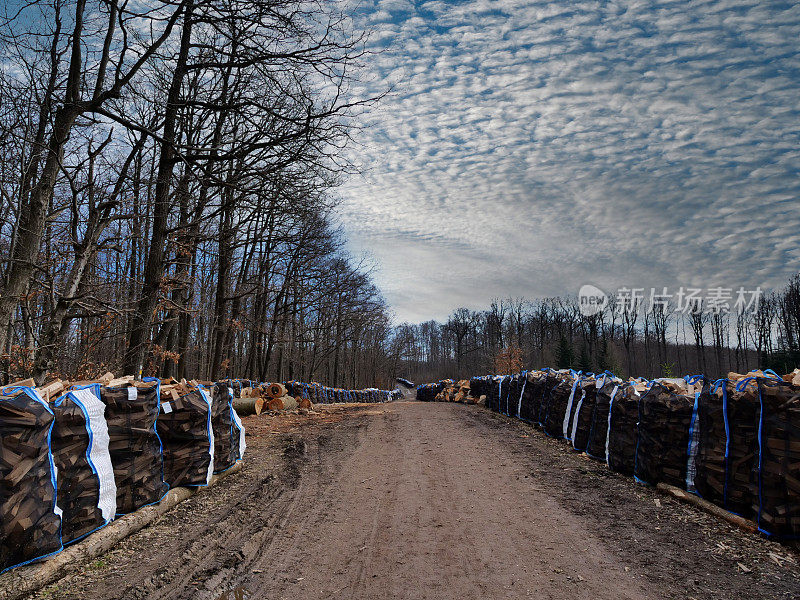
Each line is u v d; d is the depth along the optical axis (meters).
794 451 4.39
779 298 42.56
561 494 6.66
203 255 16.05
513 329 63.66
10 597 3.67
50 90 7.73
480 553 4.84
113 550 4.71
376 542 5.21
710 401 5.52
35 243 7.28
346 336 37.69
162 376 16.66
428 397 43.44
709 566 4.25
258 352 28.91
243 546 5.04
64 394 4.61
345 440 11.73
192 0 8.94
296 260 25.34
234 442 8.22
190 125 13.55
